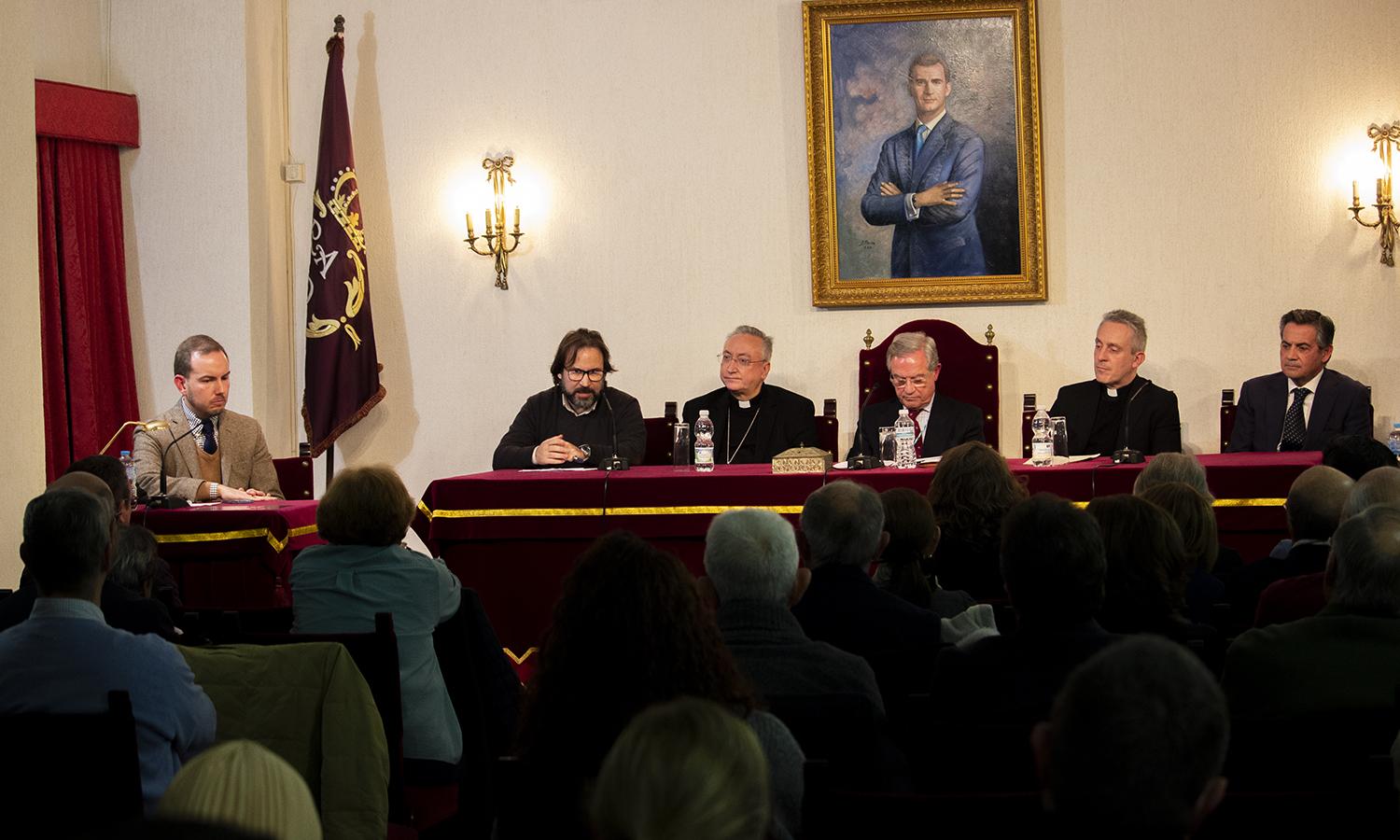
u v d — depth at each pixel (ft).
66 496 7.99
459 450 24.91
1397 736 6.71
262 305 24.14
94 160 23.36
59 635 7.79
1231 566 13.07
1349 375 23.44
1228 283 23.65
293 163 24.85
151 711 7.72
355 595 10.59
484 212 24.70
